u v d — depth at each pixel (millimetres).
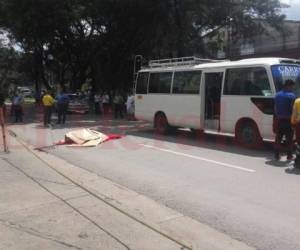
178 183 9172
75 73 43562
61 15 28188
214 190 8562
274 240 5941
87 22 34844
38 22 28578
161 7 29094
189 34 31844
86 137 15344
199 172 10297
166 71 17609
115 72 38250
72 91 43312
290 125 11547
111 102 35625
